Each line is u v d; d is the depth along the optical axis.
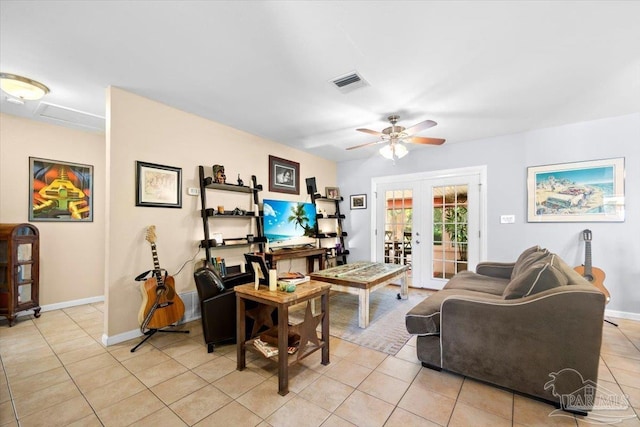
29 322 3.22
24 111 3.27
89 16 1.72
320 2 1.62
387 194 5.32
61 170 3.77
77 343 2.67
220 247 3.64
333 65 2.29
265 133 4.09
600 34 1.89
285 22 1.79
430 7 1.66
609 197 3.40
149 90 2.75
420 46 2.04
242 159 3.98
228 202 3.79
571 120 3.52
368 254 5.50
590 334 1.67
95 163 4.09
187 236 3.31
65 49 2.07
